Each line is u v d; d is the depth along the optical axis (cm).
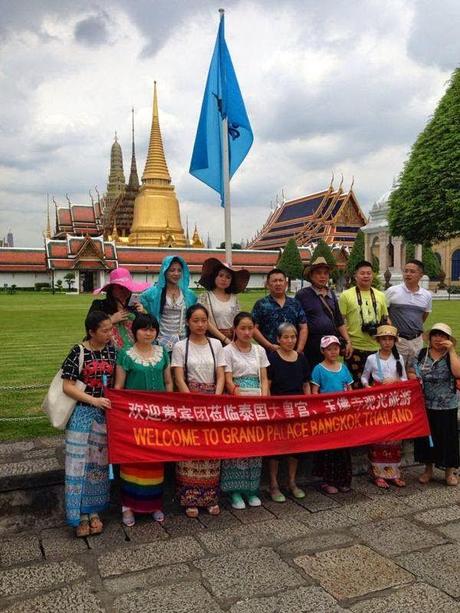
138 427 553
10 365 1330
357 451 719
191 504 571
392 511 587
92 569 467
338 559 481
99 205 9862
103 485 546
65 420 529
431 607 411
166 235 8225
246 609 410
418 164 1370
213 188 906
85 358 544
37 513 561
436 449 667
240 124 892
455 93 1316
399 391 667
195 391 603
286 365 648
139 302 669
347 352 750
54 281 7294
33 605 416
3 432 739
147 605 415
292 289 6391
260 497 631
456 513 581
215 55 897
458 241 7062
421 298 780
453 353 660
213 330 667
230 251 879
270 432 609
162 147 8550
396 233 1513
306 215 8944
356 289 779
